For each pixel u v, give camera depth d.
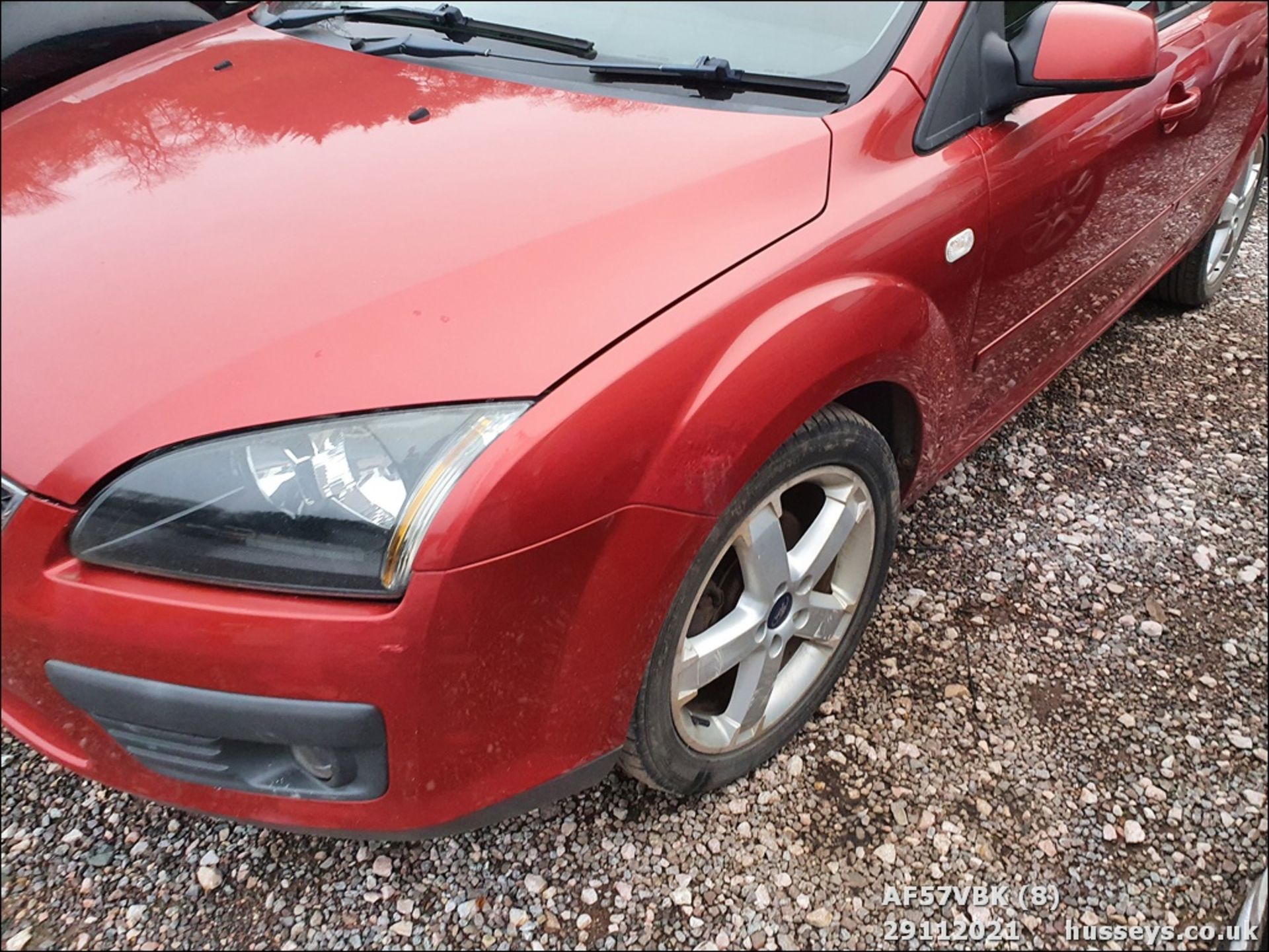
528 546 1.14
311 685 1.13
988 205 1.77
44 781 1.69
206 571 1.11
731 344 1.32
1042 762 1.90
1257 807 1.85
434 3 2.05
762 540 1.51
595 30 1.91
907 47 1.74
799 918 1.60
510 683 1.23
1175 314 3.68
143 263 1.27
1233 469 2.82
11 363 1.18
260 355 1.14
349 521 1.10
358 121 1.59
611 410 1.18
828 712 1.95
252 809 1.29
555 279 1.25
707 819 1.73
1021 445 2.84
